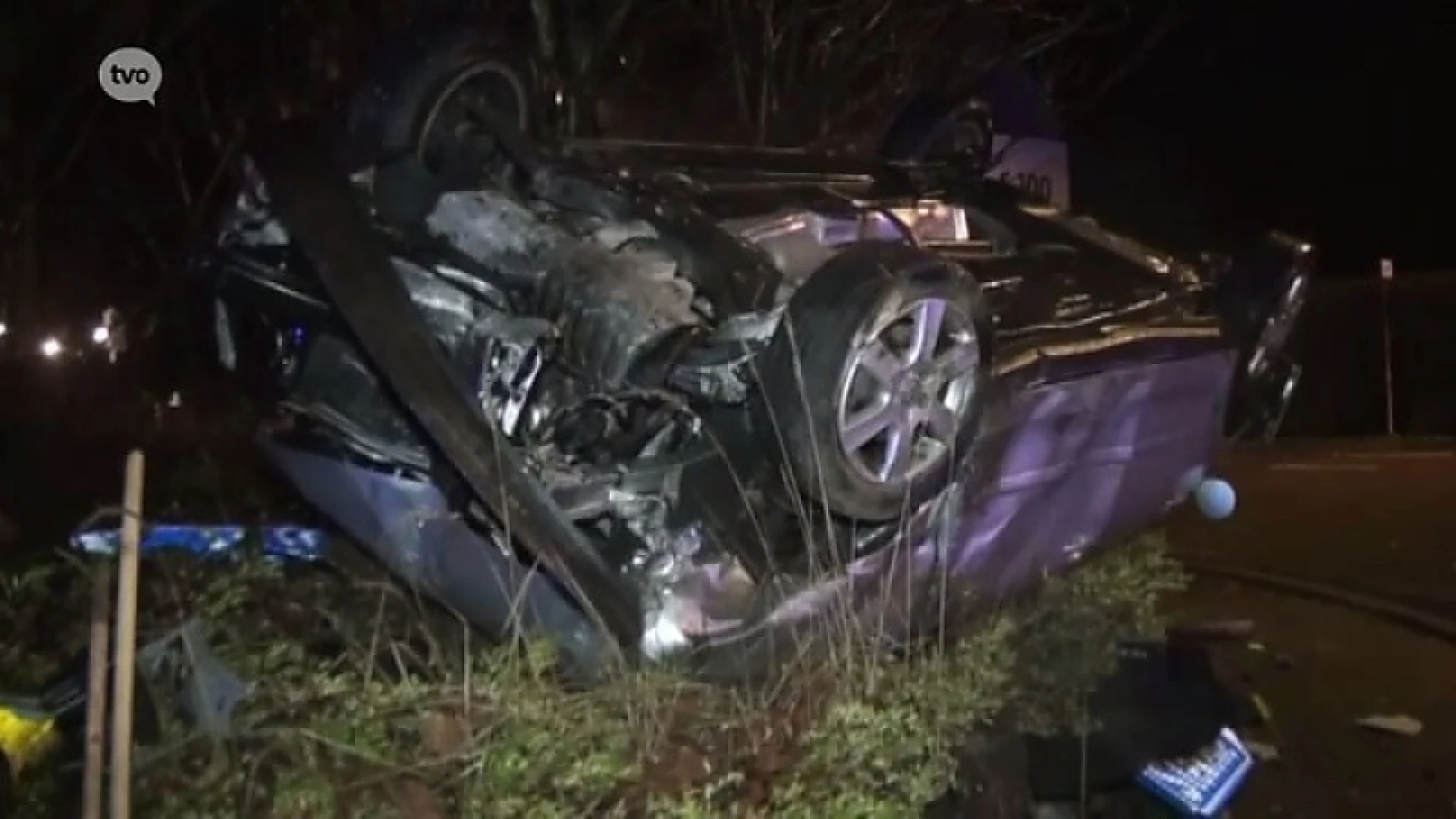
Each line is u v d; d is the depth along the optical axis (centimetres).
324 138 569
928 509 572
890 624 572
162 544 675
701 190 625
